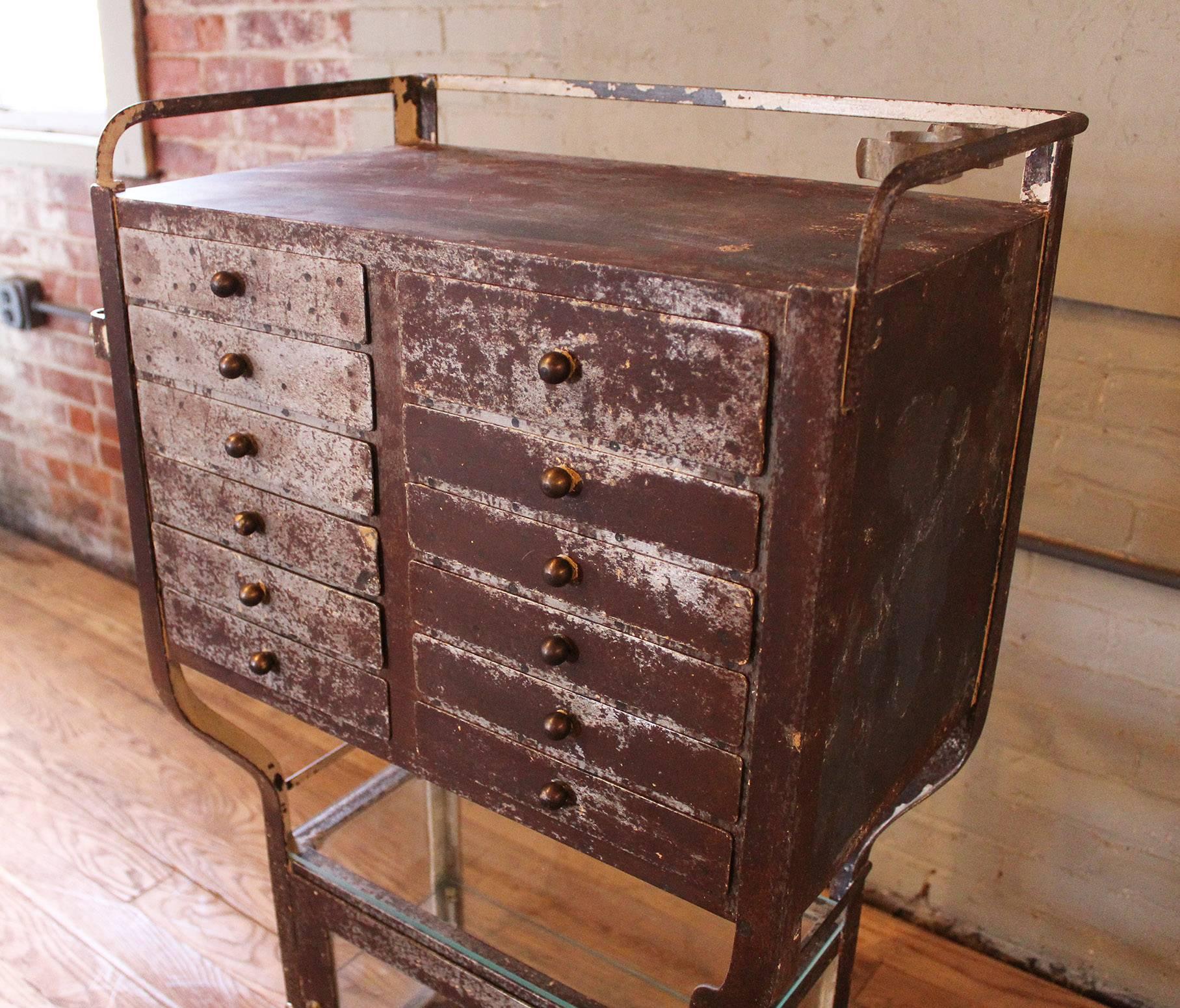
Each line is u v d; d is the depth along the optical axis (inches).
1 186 112.3
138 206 51.1
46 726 97.4
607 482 41.6
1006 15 58.7
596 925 63.9
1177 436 61.2
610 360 39.8
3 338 120.0
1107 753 69.1
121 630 111.8
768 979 44.7
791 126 66.6
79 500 121.3
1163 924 70.2
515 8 74.2
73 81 108.4
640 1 69.1
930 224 45.9
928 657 49.2
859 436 37.0
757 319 36.1
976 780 74.5
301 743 96.1
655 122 71.2
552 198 51.1
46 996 71.8
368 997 65.1
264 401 50.6
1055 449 65.1
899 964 76.1
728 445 38.1
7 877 81.2
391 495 48.4
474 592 47.4
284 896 65.1
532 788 49.3
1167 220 57.6
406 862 69.6
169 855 83.7
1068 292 61.3
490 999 56.4
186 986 72.8
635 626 43.0
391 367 45.9
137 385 55.4
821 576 37.7
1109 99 57.3
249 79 90.6
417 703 51.8
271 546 53.7
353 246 44.8
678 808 44.7
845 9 62.8
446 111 80.0
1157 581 63.0
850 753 44.4
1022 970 76.1
